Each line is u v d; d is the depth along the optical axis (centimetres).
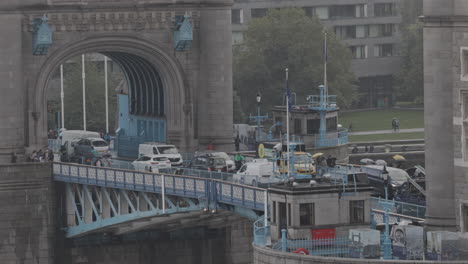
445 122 19950
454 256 17850
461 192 19475
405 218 19725
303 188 18712
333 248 18188
